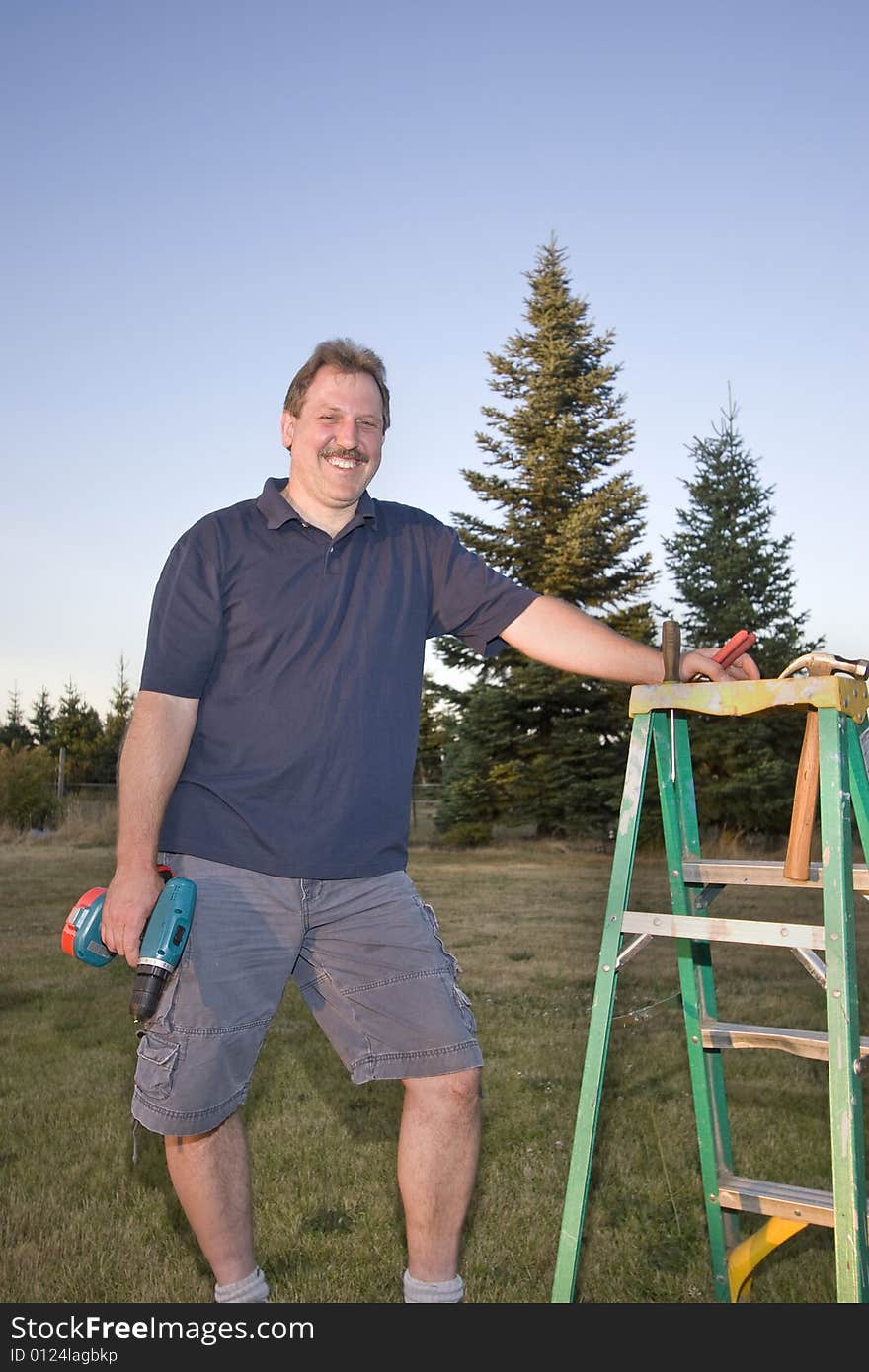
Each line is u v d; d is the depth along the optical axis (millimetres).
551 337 21328
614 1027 5480
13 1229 3090
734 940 1990
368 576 2482
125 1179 3469
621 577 20969
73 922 2221
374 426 2457
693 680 2273
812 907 10062
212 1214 2273
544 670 19359
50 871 13625
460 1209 2244
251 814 2279
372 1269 2855
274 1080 4594
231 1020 2219
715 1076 2439
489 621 2582
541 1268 2834
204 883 2250
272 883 2273
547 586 20625
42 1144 3803
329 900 2312
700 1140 2441
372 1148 3766
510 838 20688
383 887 2334
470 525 21219
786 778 17609
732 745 17844
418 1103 2240
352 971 2314
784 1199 2287
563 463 20844
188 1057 2178
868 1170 3465
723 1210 2477
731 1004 6020
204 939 2209
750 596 19406
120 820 2221
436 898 11312
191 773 2338
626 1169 3535
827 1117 4008
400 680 2475
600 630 2523
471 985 6574
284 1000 6199
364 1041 2314
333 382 2432
